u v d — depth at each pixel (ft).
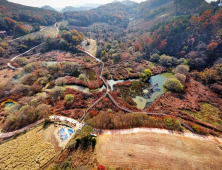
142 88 224.94
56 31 493.36
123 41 455.22
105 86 232.12
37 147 121.49
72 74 265.95
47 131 138.00
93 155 111.96
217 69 218.59
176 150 113.91
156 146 117.29
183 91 205.36
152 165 103.40
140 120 143.13
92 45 417.69
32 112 150.71
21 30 407.64
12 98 192.03
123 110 172.35
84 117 157.17
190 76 240.53
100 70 283.79
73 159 109.40
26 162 110.42
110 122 143.64
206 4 425.69
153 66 303.27
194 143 121.19
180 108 173.27
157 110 170.91
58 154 115.34
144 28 558.97
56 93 188.96
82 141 123.24
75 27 614.75
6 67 279.08
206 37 280.10
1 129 143.02
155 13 647.56
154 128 138.10
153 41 358.84
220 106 172.45
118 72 277.03
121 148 115.96
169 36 337.93
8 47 336.49
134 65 306.55
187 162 105.19
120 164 104.27
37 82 226.17
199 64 255.09
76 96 195.31
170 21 375.86
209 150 114.93
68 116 158.51
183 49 301.84
